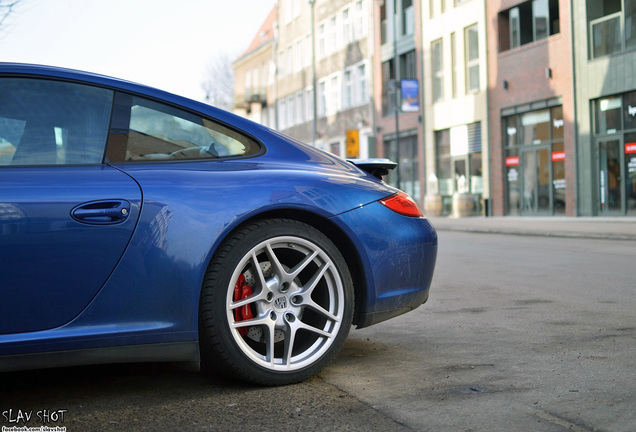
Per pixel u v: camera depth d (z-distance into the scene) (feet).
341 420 8.77
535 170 74.38
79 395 10.05
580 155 67.67
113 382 10.73
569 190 69.00
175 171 10.01
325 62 129.59
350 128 118.01
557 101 70.18
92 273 9.16
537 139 74.02
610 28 64.23
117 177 9.59
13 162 9.31
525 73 74.59
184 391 10.17
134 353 9.37
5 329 8.82
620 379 10.38
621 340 13.26
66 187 9.23
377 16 106.32
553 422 8.48
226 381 10.68
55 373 11.31
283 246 10.38
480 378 10.66
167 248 9.50
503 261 30.99
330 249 10.66
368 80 110.42
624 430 8.14
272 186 10.32
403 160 100.78
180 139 10.44
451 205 89.51
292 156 11.16
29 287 8.88
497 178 79.66
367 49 110.83
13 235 8.80
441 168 91.61
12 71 9.71
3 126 9.43
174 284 9.52
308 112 140.67
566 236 47.62
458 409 9.10
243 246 10.00
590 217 66.28
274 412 9.13
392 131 102.22
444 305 18.28
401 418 8.80
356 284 11.15
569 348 12.64
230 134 10.87
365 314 11.00
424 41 93.50
